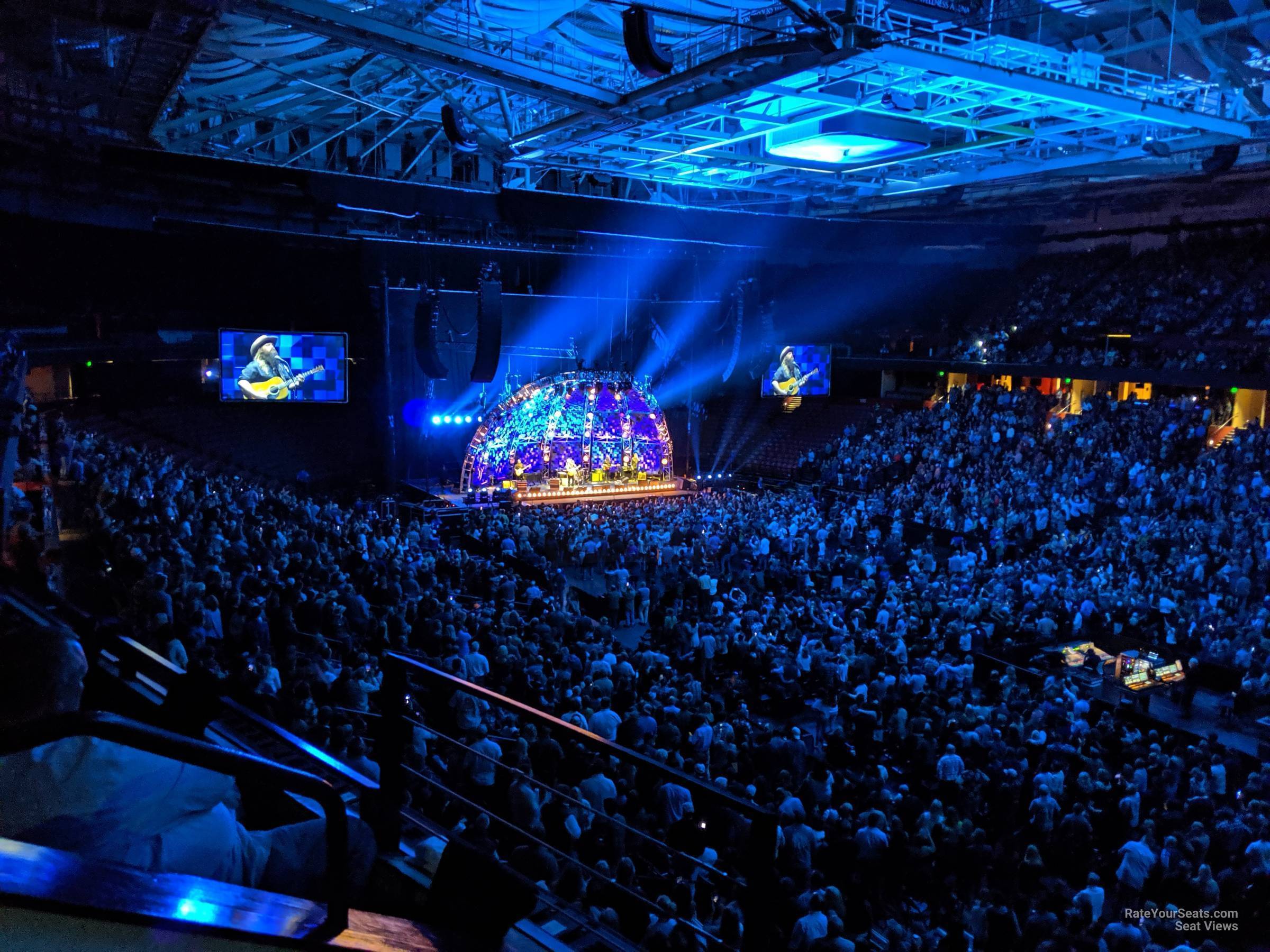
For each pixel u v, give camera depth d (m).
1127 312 37.28
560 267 39.34
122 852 2.34
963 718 15.21
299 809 3.56
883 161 27.28
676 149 24.66
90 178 25.17
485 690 3.17
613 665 14.96
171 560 14.16
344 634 14.40
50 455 19.78
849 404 45.16
